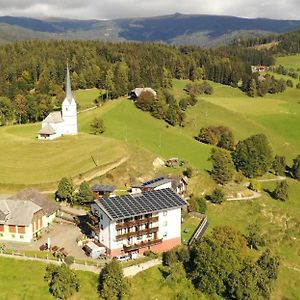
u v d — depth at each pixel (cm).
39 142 17412
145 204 10762
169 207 10769
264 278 9994
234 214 14412
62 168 15038
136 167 15625
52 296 9075
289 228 14175
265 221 14325
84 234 11381
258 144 18250
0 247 10456
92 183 14588
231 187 15875
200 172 16225
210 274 9644
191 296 9588
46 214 11769
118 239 10231
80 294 9194
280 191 16238
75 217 12281
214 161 17088
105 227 10350
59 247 10631
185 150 19288
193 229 12362
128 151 16362
